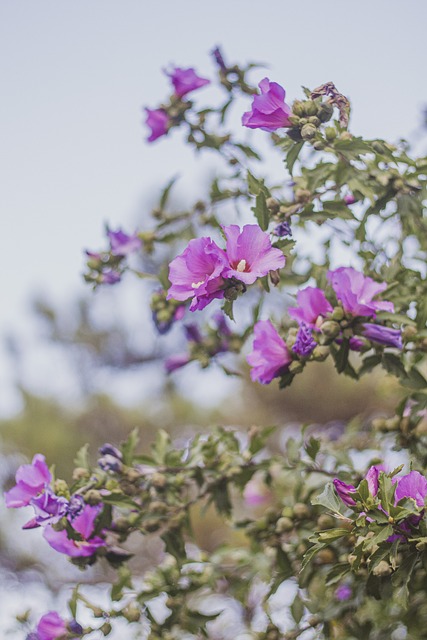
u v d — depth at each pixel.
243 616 2.38
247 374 3.91
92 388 4.85
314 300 1.92
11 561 3.73
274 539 2.12
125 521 2.03
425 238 2.12
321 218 1.96
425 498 1.73
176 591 2.10
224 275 1.79
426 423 2.17
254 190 1.95
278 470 2.14
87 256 2.23
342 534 1.76
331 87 1.91
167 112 2.19
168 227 2.26
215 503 2.11
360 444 2.28
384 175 1.98
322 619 2.06
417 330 1.97
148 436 4.54
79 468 2.00
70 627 1.99
